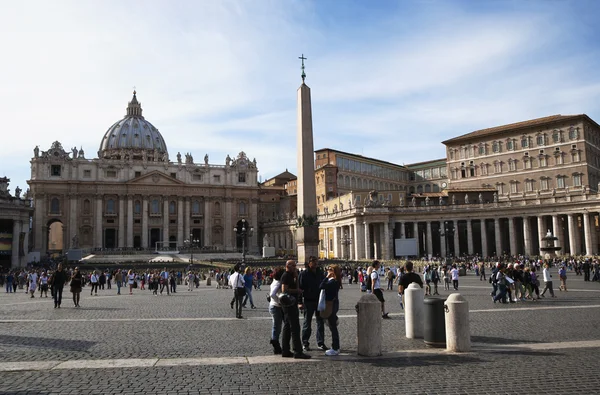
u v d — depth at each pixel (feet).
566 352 36.37
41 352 38.14
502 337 42.73
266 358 35.68
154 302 86.17
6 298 100.01
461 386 28.19
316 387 28.19
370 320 36.22
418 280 49.52
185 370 32.19
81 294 114.21
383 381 29.35
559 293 86.94
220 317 60.70
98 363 34.14
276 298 37.91
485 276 153.58
